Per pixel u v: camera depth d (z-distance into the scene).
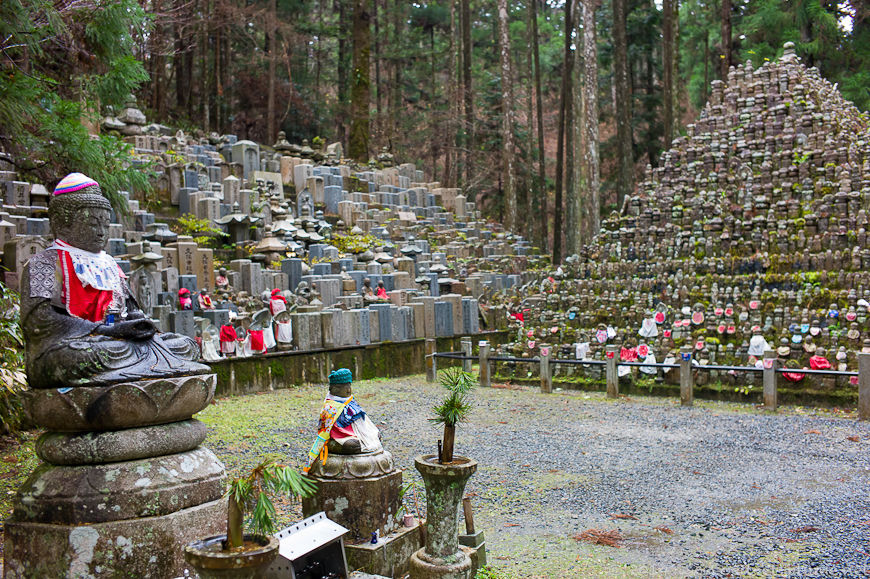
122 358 5.18
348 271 21.83
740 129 19.84
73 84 13.94
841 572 6.27
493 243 29.72
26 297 5.20
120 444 4.98
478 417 13.90
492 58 47.12
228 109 37.00
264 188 23.92
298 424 12.71
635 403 15.38
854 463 10.09
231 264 18.97
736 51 38.31
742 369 14.41
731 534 7.30
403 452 11.04
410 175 34.28
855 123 20.28
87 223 5.50
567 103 35.31
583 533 7.39
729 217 18.05
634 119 40.09
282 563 4.93
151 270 15.45
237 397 15.52
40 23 11.66
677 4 29.64
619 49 30.20
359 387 17.53
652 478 9.48
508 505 8.41
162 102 31.64
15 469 9.07
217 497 5.39
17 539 4.93
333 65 48.62
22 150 12.74
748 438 11.81
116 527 4.81
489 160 41.62
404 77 46.38
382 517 5.99
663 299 17.67
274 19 33.75
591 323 18.55
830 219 16.70
